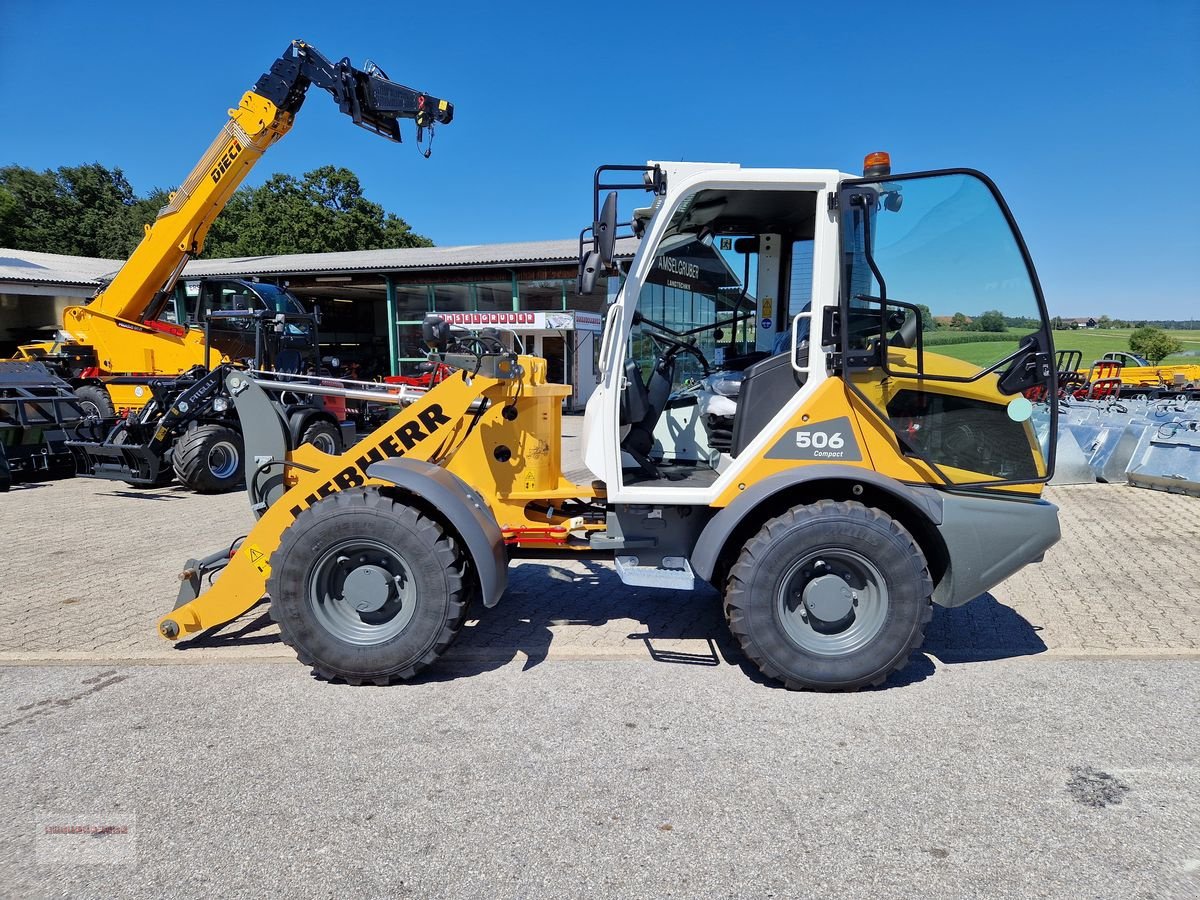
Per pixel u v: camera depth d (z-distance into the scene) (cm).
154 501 828
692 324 461
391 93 870
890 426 352
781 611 344
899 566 336
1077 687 360
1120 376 1931
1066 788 274
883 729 318
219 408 816
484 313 1733
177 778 279
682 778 280
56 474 1006
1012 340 348
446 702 342
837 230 347
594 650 404
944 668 384
